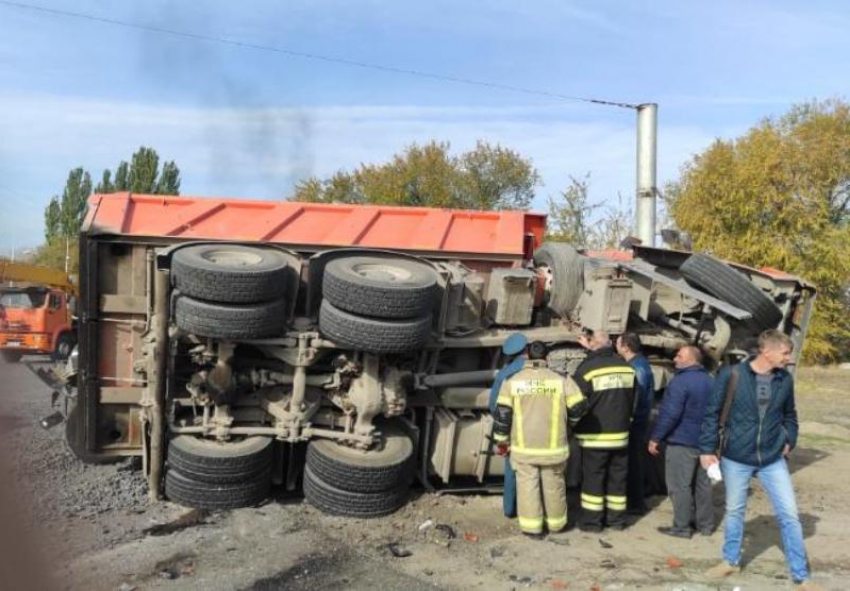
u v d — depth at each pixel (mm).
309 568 5336
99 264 7047
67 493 6332
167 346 6387
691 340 8031
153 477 6523
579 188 29328
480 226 8086
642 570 5641
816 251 26312
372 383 6512
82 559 5102
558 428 6328
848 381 23188
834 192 27859
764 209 26359
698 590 5242
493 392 6598
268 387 6840
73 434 7336
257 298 6145
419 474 7285
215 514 6316
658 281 7684
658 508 7500
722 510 7434
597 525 6547
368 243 7676
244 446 6504
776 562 5918
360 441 6574
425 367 7152
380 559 5594
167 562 5277
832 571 5809
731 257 26594
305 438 6641
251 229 7520
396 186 43062
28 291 18766
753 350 6617
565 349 7406
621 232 28344
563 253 7727
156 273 6328
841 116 27469
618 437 6523
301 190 44500
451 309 7199
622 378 6551
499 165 43812
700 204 27375
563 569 5605
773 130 27453
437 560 5660
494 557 5809
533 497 6297
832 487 8859
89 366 6992
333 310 6293
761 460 5445
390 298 6152
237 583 4992
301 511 6543
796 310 8445
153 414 6453
